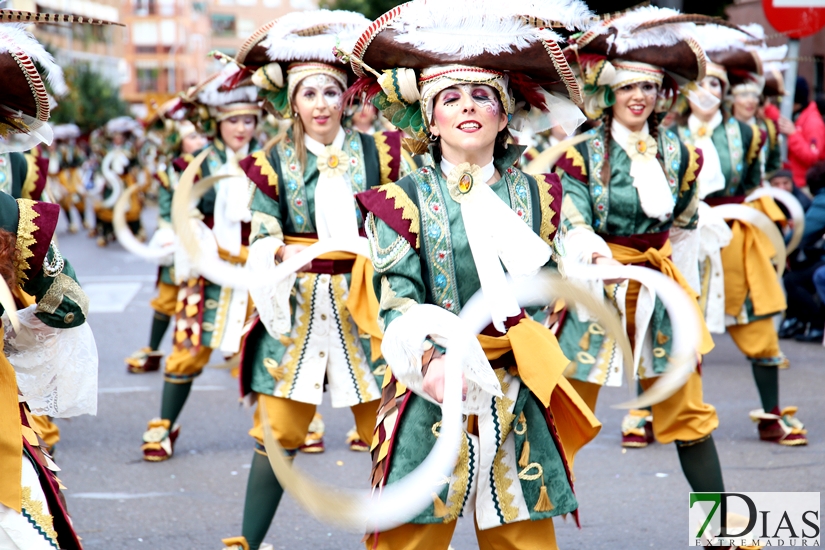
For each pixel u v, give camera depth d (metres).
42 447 2.86
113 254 17.22
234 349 5.81
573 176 4.27
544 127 3.08
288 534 4.60
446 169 2.90
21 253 2.76
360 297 4.06
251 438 6.32
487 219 2.81
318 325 4.11
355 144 4.25
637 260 4.25
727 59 6.10
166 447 5.84
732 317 5.85
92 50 53.41
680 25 4.27
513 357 2.90
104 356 8.95
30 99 2.91
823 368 7.77
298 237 4.16
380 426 2.95
